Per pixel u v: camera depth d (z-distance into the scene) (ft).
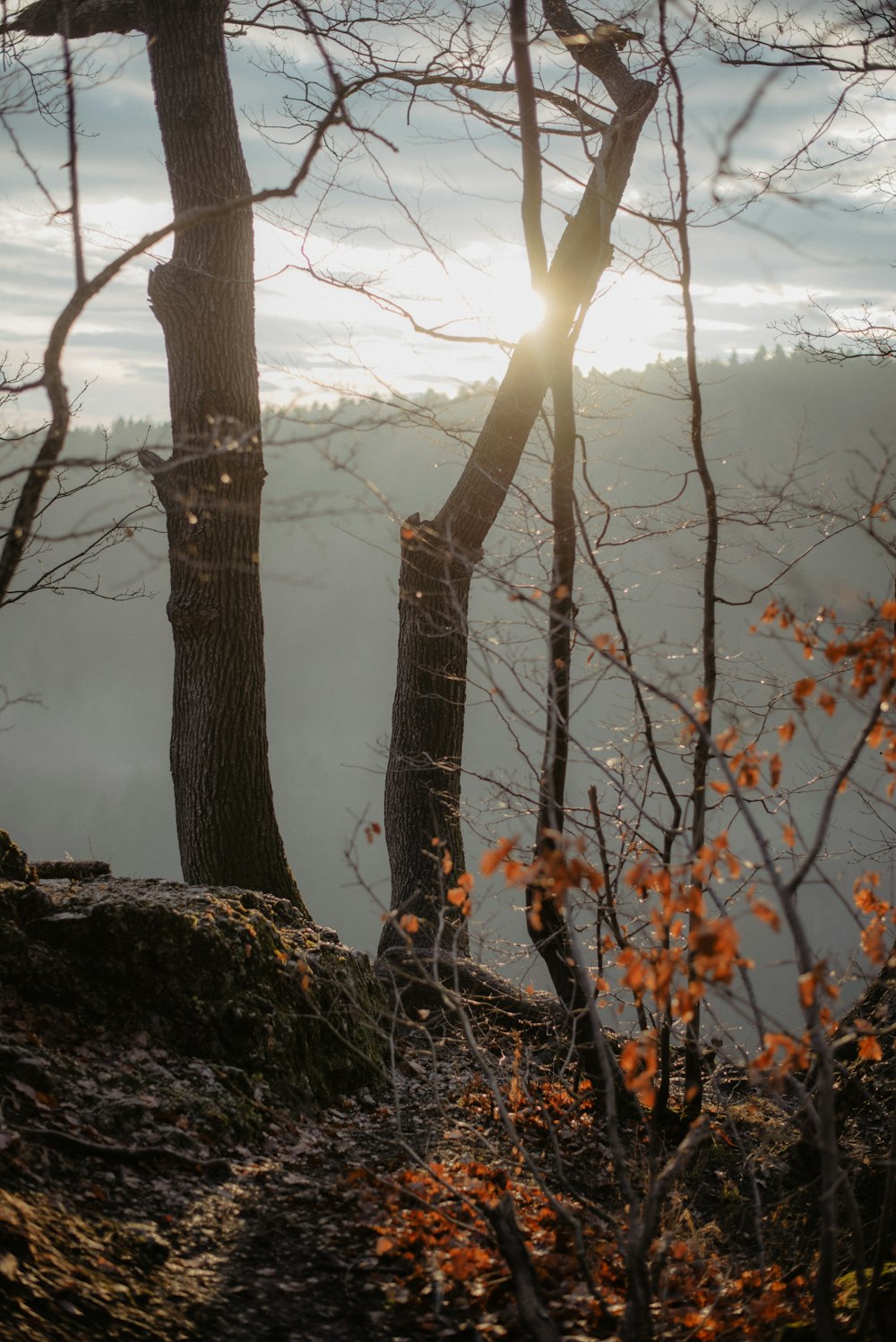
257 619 30.22
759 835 11.21
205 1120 17.90
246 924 22.30
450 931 29.58
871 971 14.78
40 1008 18.98
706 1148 20.51
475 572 16.76
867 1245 16.22
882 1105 19.04
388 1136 20.20
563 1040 22.85
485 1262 14.53
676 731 17.60
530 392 28.35
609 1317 13.34
